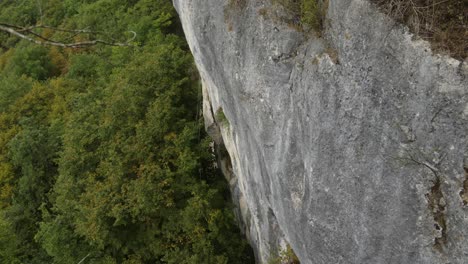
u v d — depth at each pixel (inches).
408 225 238.1
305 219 311.6
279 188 339.3
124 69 796.6
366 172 249.8
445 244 226.2
